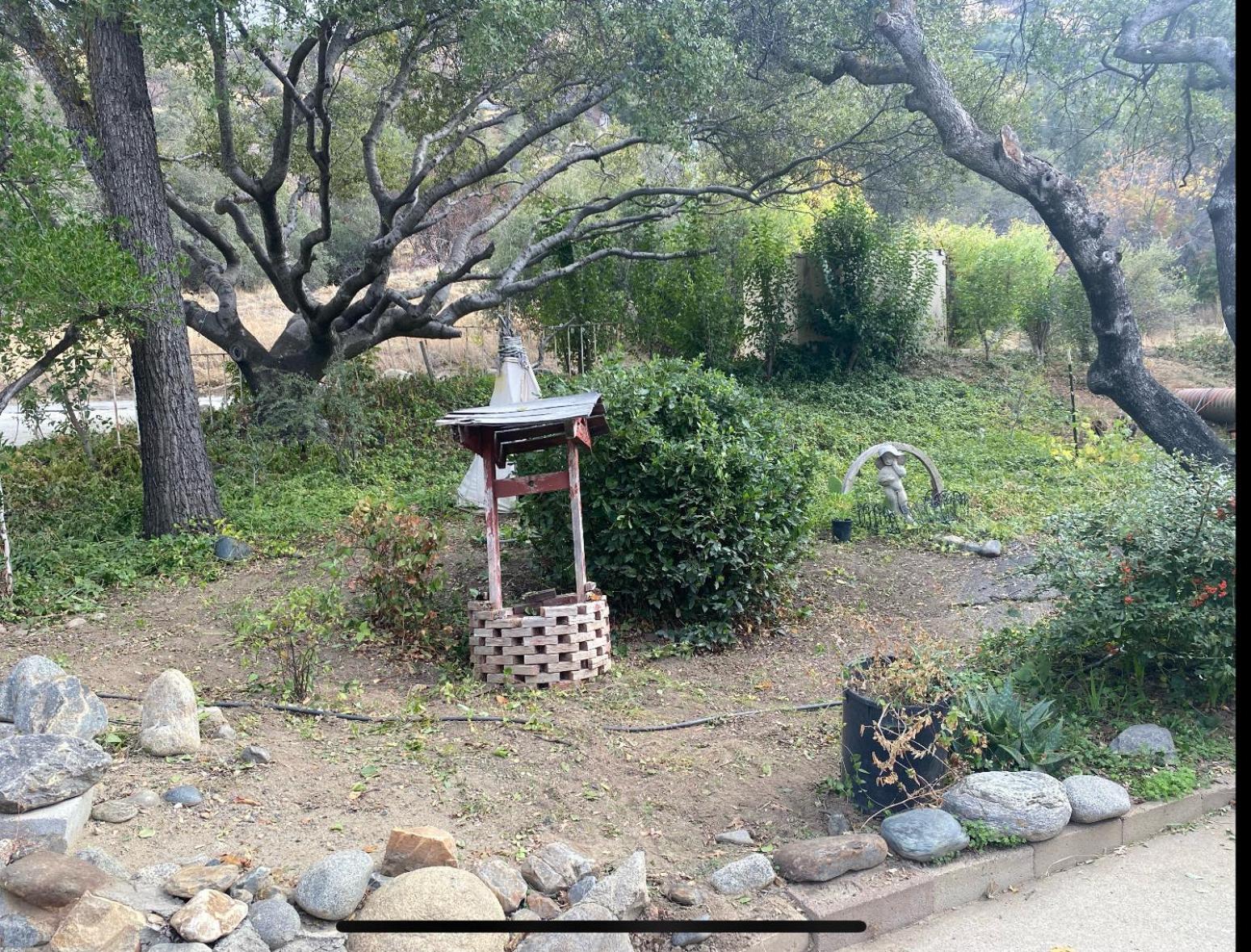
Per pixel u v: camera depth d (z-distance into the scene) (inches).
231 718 215.3
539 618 253.0
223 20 402.0
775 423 338.6
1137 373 519.5
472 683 252.1
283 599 305.1
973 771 187.6
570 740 212.7
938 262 847.7
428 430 562.9
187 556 364.5
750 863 157.2
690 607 295.9
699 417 312.7
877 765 178.5
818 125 675.4
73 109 413.1
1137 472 472.4
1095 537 239.1
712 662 281.3
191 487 391.9
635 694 250.4
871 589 351.9
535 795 185.8
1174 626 212.7
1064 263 1099.3
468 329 887.1
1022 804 168.9
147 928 130.1
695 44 473.1
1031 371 777.6
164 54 375.6
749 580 299.3
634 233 718.5
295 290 522.9
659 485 295.7
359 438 511.8
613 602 311.1
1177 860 170.9
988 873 163.9
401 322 579.2
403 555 285.0
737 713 235.0
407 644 278.1
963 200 1262.3
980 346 879.7
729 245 752.3
